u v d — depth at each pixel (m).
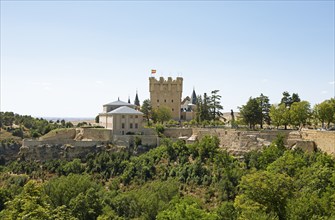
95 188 93.75
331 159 88.38
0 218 59.53
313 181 71.62
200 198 87.19
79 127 148.25
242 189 81.44
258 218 54.00
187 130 130.50
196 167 98.00
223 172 93.06
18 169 119.31
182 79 187.25
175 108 187.25
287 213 59.53
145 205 81.81
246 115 135.75
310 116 126.62
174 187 89.38
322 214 57.75
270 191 64.25
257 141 111.50
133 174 105.38
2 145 141.12
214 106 162.62
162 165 106.69
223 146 118.81
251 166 97.44
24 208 58.22
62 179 95.56
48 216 57.84
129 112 133.25
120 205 86.31
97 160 114.94
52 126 168.50
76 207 80.38
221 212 68.56
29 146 128.50
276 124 130.25
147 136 125.38
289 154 89.19
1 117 182.25
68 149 125.50
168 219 62.88
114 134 131.12
